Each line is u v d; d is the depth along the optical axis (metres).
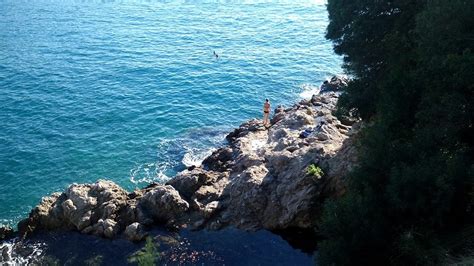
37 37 75.12
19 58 65.69
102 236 31.42
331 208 22.22
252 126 44.47
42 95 54.59
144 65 64.44
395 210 21.05
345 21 30.11
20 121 48.62
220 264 28.11
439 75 20.81
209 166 38.78
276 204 30.77
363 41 29.45
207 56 68.38
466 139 20.72
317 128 37.75
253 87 58.31
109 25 83.19
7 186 38.56
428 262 19.38
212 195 33.06
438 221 19.98
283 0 105.06
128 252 29.80
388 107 23.45
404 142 22.25
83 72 61.56
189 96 55.38
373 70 29.59
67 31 78.94
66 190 34.28
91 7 96.62
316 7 98.94
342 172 29.97
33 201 37.09
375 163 22.22
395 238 20.59
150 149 44.16
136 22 85.56
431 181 19.52
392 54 26.44
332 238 21.52
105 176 40.09
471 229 20.22
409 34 25.72
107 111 51.12
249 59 67.56
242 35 78.88
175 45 72.94
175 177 35.47
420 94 22.45
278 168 32.72
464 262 18.67
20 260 29.98
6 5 96.12
